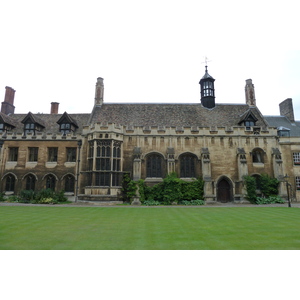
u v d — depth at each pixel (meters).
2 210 16.92
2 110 33.41
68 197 25.53
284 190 24.83
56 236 8.72
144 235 8.90
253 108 31.00
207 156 25.00
